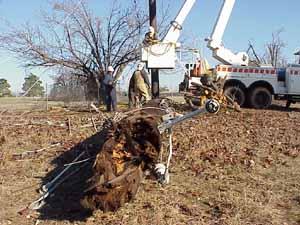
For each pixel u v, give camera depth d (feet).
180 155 34.94
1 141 41.42
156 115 29.89
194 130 45.34
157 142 25.66
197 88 61.52
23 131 46.26
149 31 58.23
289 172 31.45
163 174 27.25
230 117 55.06
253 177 30.27
